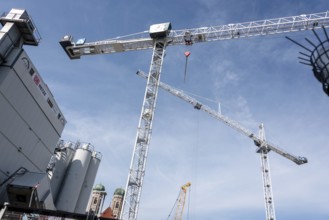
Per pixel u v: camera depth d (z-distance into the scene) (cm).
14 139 4547
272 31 7506
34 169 5234
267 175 12025
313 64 1230
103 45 8050
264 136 12625
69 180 6806
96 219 3048
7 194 4381
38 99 5031
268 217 11275
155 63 7525
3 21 4606
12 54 4394
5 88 4197
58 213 3084
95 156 7650
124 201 5644
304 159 12175
